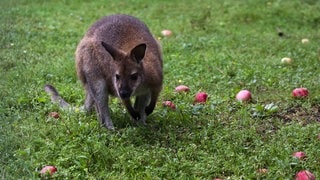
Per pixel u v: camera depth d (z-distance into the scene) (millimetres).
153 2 20141
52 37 15320
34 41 14914
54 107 10234
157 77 9414
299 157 8195
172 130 9328
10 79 11734
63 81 11984
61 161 8117
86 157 8148
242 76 12188
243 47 14961
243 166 8031
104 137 8883
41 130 9234
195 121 9781
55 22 17094
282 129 9297
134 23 9852
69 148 8516
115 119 9883
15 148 8641
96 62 9461
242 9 18969
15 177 7688
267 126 9656
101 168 8047
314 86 11523
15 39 14820
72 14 18188
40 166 8070
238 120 9789
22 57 13430
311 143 8781
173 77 12242
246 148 8578
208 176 7895
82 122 9570
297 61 13500
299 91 10883
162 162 8219
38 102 10492
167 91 11086
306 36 16438
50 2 19734
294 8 19312
